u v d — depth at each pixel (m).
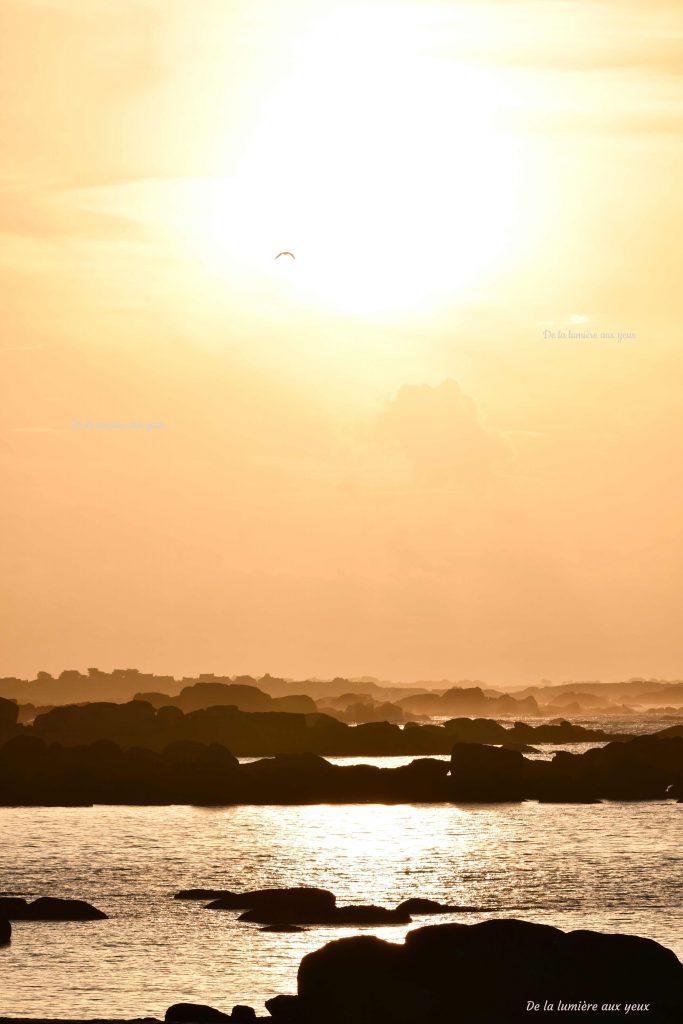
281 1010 129.12
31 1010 144.62
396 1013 112.88
